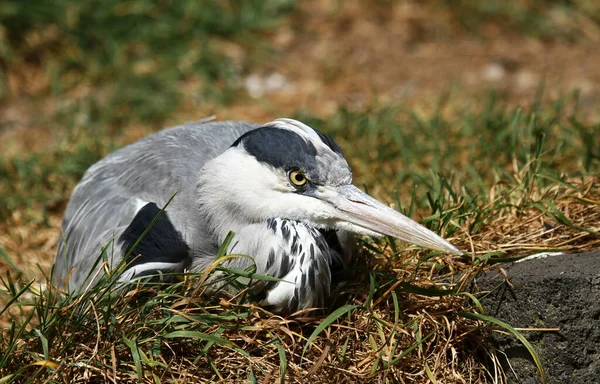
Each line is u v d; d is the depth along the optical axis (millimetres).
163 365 8305
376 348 8508
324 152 9008
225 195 9289
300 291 9031
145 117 16656
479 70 17938
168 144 10562
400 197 12320
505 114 14531
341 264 9672
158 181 10086
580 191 10531
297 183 9062
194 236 9578
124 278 9422
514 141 12039
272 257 9078
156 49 18312
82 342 8664
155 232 9602
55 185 14133
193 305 9078
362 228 9039
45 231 13047
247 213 9234
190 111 16953
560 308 8266
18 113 17094
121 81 17469
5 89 17641
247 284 9102
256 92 17688
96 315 8508
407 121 15055
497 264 9164
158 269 9375
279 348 8227
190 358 8656
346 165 9094
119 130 16234
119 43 18250
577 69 17609
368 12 20203
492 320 8438
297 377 8328
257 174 9117
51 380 8156
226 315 8820
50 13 18312
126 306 8820
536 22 19359
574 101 15852
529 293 8453
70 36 18234
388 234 8969
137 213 9891
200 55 18109
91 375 8398
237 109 16906
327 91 17516
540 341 8453
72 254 10859
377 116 15016
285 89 17766
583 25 19281
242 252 9273
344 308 8570
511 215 10430
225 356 8617
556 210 9891
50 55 18203
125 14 18641
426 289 8945
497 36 19375
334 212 9070
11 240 12773
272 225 9125
